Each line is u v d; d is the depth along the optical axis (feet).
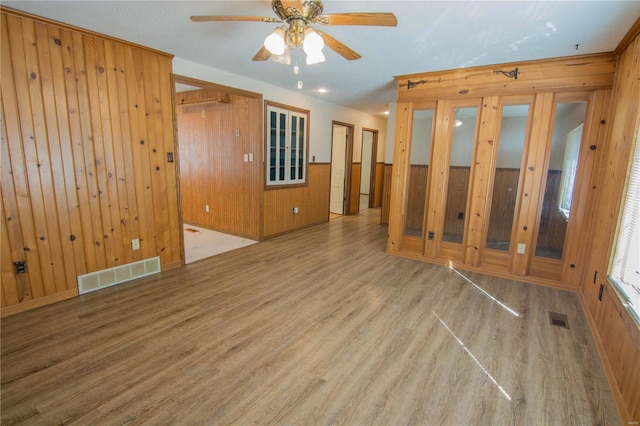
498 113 11.11
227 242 15.60
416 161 13.16
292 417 5.27
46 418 5.15
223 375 6.23
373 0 6.62
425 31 8.10
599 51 9.18
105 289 10.00
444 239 12.82
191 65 11.48
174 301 9.30
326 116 19.45
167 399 5.59
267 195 15.98
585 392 5.93
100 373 6.21
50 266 8.83
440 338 7.63
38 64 8.02
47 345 7.06
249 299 9.52
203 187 17.75
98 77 9.16
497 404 5.62
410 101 12.71
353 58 7.68
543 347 7.31
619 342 6.02
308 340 7.45
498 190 11.60
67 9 7.45
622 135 7.81
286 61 6.86
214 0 6.96
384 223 20.18
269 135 15.51
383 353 7.02
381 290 10.30
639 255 5.71
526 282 11.14
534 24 7.52
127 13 7.64
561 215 10.72
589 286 9.14
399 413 5.40
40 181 8.39
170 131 11.22
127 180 10.22
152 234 11.15
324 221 20.88
